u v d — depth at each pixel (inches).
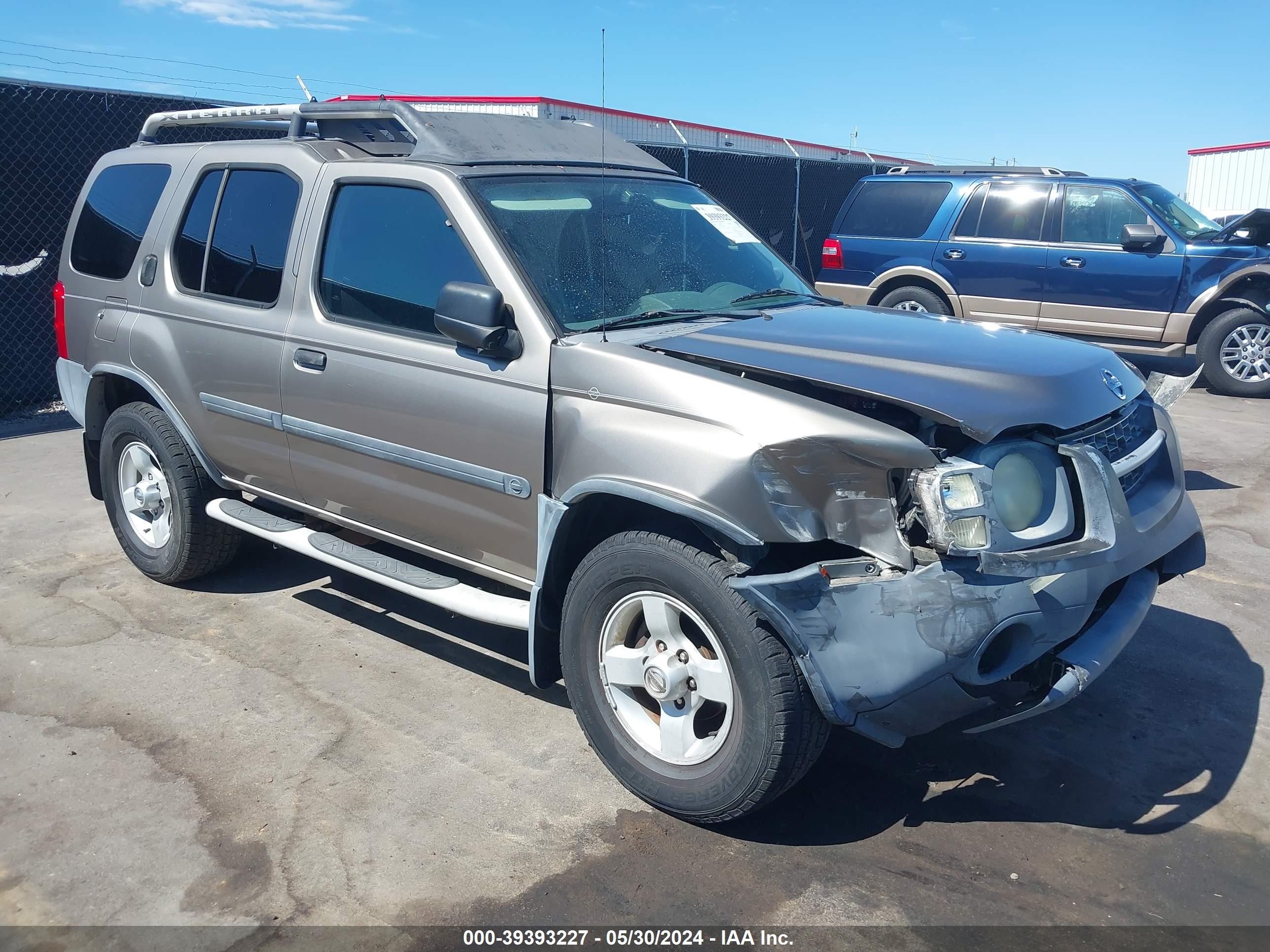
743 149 737.0
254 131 372.2
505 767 133.6
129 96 347.9
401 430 142.8
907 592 103.8
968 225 418.0
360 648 168.1
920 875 113.1
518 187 146.1
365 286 148.8
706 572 110.0
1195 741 142.3
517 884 110.8
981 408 109.5
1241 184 963.3
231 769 132.0
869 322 143.3
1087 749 139.9
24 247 336.8
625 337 131.0
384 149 163.6
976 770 134.4
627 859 115.3
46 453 292.0
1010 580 106.8
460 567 147.6
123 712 146.4
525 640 172.2
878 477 105.3
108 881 110.8
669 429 114.3
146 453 189.0
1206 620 182.7
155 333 178.7
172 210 179.9
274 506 188.7
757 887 110.8
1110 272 392.5
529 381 127.3
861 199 446.9
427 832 119.5
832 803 126.9
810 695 108.4
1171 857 116.9
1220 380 394.3
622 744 124.0
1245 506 249.0
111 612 181.2
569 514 123.9
